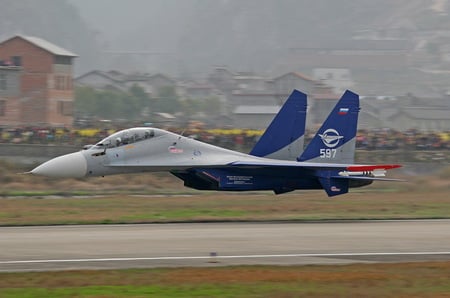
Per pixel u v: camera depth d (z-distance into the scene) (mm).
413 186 186250
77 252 84062
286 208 136125
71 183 189125
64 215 119938
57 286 67000
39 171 130875
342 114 139250
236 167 133250
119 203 142000
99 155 131250
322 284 69062
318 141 139000
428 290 67312
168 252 84875
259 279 70688
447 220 119375
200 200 151125
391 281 70625
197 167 131875
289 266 77625
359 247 90250
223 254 84375
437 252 87438
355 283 69625
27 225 107375
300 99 142125
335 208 136875
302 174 136375
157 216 119750
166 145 133375
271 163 132500
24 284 67688
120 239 93688
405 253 86625
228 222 114625
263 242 93062
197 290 66000
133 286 67125
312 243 92750
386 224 113312
